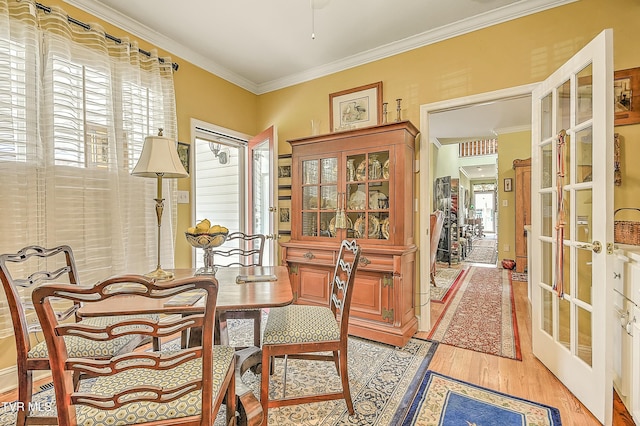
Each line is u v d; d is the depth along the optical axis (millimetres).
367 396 1758
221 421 1615
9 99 1798
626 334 1608
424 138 2760
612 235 1522
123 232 2357
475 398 1731
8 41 1795
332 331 1583
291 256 2990
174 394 954
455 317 3080
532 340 2297
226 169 4371
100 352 1406
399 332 2393
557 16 2211
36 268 1903
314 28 2615
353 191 2756
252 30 2643
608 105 1518
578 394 1696
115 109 2346
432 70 2715
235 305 1262
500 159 5621
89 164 2176
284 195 3664
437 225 4270
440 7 2342
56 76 1993
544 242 2143
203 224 1695
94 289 807
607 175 1523
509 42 2383
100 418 925
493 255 7555
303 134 3514
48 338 844
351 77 3170
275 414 1611
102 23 2336
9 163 1799
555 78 1960
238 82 3578
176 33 2689
